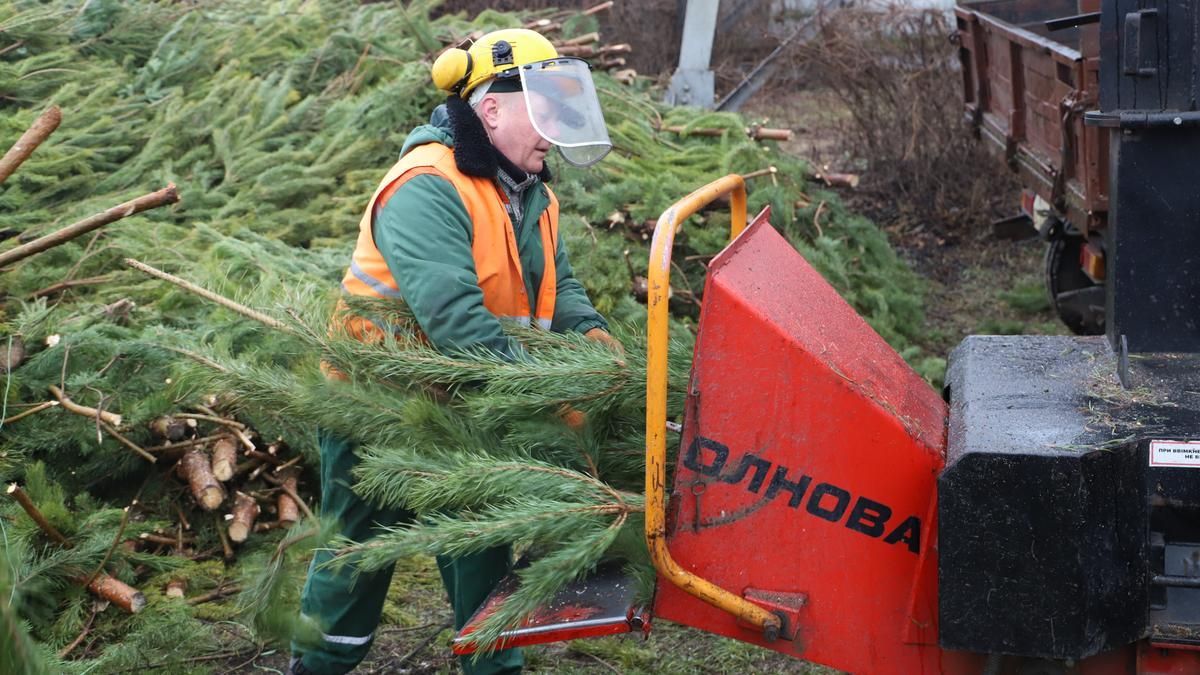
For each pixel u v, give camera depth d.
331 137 5.91
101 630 3.37
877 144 8.72
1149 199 2.32
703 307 2.10
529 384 2.44
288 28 6.73
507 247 2.69
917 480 2.09
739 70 10.70
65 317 4.12
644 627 2.16
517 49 2.61
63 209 4.92
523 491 2.32
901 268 7.01
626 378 2.49
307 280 4.45
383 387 2.65
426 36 6.88
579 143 2.58
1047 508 1.94
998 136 6.17
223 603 3.65
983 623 1.99
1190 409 2.12
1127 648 2.10
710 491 2.14
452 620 3.67
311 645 2.74
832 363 2.13
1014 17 6.60
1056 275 6.02
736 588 2.17
